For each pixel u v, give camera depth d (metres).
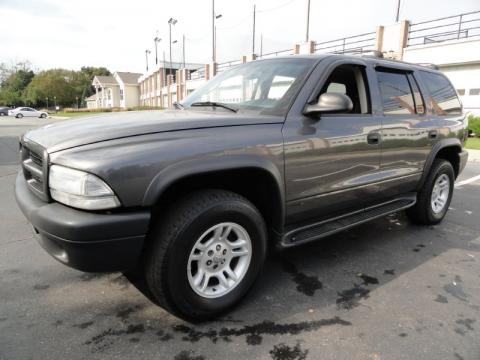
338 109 2.61
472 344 2.29
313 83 2.88
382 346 2.26
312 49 27.23
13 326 2.39
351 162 3.10
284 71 3.06
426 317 2.58
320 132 2.83
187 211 2.25
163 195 2.32
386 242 3.96
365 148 3.20
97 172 1.98
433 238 4.10
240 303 2.68
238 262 2.61
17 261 3.32
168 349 2.20
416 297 2.85
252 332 2.37
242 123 2.51
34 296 2.75
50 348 2.19
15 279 3.00
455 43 19.31
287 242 2.81
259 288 2.93
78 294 2.78
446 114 4.43
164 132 2.26
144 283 2.95
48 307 2.61
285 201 2.72
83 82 101.62
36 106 89.06
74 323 2.43
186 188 2.46
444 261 3.51
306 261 3.44
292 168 2.68
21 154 2.87
